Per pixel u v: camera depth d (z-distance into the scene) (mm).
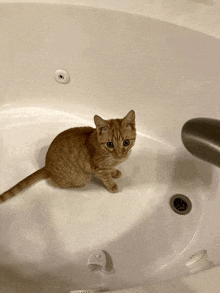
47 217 1103
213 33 883
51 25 1089
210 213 1061
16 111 1395
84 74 1219
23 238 1047
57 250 1021
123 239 1049
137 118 1271
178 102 1120
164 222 1087
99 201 1148
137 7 957
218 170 1080
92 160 1025
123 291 484
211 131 373
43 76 1296
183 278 490
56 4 1015
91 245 1035
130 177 1208
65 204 1140
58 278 944
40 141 1316
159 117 1216
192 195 1146
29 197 1152
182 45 948
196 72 991
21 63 1263
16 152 1275
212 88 1000
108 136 933
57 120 1377
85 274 958
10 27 1138
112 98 1264
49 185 1190
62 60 1201
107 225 1087
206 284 480
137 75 1118
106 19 992
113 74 1161
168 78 1064
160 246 1023
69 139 1019
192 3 975
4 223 1082
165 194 1163
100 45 1079
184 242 1023
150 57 1034
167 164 1235
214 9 958
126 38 1017
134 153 1266
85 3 986
